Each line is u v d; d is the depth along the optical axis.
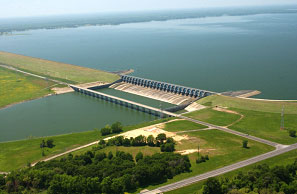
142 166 181.25
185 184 174.00
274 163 192.75
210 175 182.38
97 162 198.50
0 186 176.38
